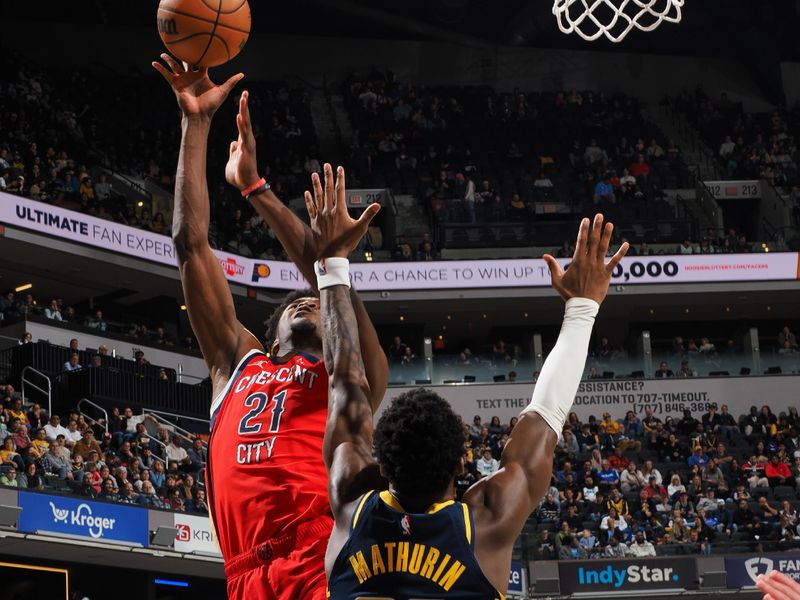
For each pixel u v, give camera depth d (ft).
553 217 111.96
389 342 111.65
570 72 135.64
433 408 9.32
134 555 64.44
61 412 79.82
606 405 96.68
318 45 133.59
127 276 97.25
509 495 9.32
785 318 114.11
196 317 13.24
